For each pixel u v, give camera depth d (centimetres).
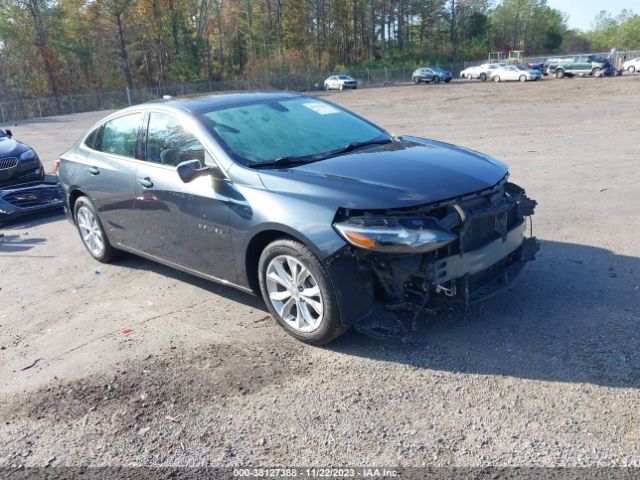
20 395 380
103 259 628
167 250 512
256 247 430
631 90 2834
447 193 376
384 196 367
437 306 390
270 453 303
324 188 386
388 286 379
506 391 338
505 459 283
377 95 4169
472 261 381
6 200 857
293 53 7350
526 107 2281
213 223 446
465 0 9825
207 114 484
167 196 486
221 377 379
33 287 584
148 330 457
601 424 303
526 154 1141
